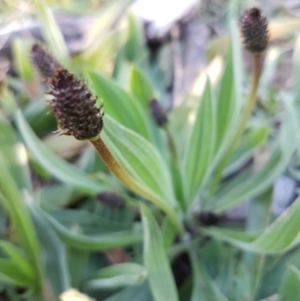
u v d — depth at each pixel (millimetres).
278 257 118
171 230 127
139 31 195
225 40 189
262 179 128
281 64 199
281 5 223
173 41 214
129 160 105
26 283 116
